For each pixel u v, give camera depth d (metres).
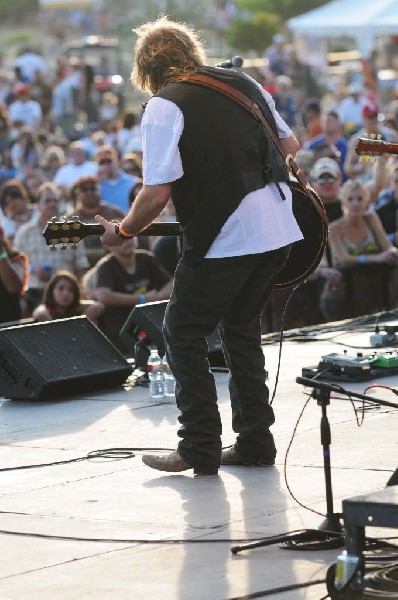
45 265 19.14
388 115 31.17
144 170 8.70
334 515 7.64
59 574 7.23
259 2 67.50
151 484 9.01
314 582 6.90
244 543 7.62
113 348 12.80
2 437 10.66
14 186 22.52
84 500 8.67
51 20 84.75
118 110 47.06
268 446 9.31
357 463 9.24
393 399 11.16
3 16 95.69
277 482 8.88
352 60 54.31
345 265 18.28
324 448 7.58
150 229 9.30
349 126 36.03
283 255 9.00
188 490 8.80
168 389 12.07
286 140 9.19
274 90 40.25
